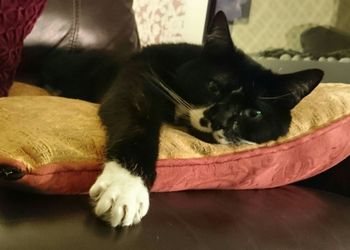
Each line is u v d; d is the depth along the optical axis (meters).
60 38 1.48
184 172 0.82
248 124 1.04
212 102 1.07
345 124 0.96
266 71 1.11
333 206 0.92
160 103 1.04
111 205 0.67
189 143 0.85
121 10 1.62
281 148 0.91
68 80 1.41
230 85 1.07
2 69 1.17
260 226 0.76
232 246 0.69
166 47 1.19
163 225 0.68
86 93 1.36
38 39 1.45
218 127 1.04
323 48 1.90
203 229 0.70
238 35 2.09
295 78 1.04
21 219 0.62
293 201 0.90
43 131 0.73
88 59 1.42
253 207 0.83
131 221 0.66
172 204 0.77
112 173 0.75
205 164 0.83
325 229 0.81
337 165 1.04
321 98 1.00
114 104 0.95
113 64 1.33
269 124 1.01
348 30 1.84
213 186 0.87
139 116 0.93
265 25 2.05
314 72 1.02
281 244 0.73
